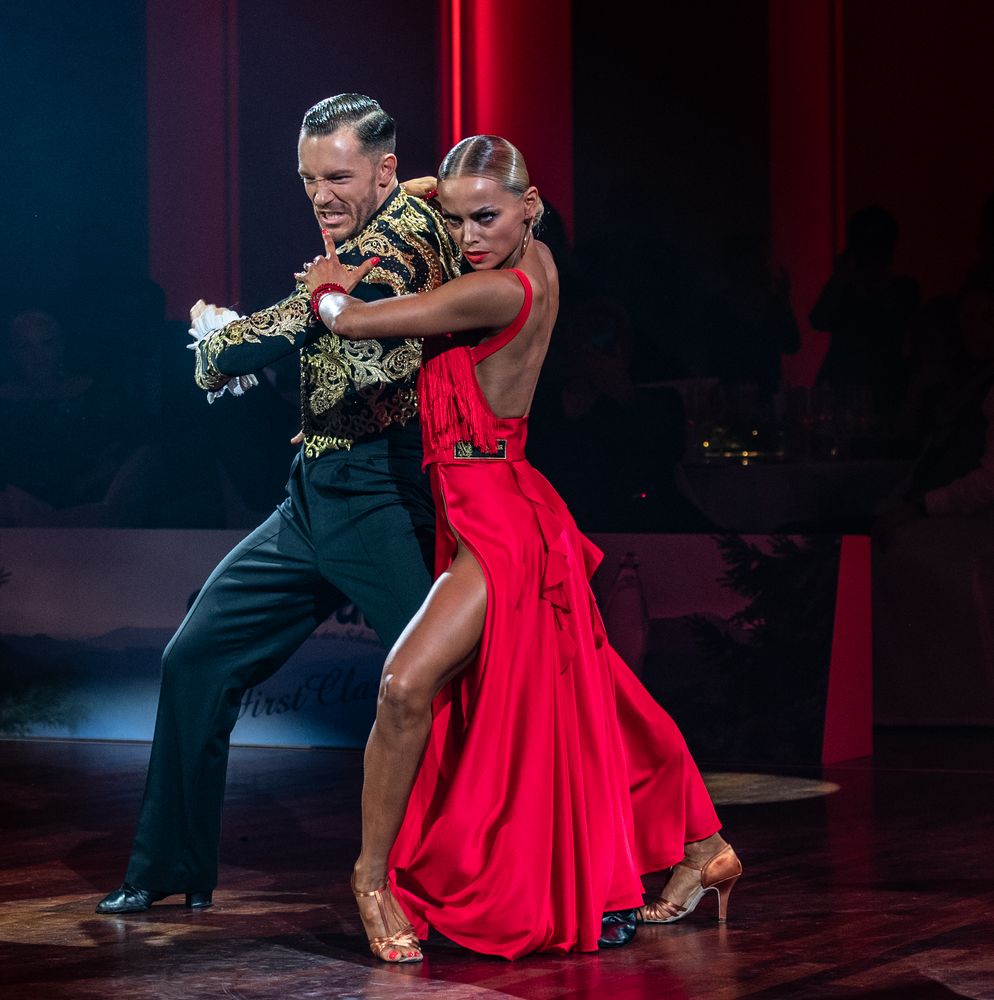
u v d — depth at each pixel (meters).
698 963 7.18
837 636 13.46
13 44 19.48
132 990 6.85
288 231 19.84
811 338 19.12
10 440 17.92
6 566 14.96
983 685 16.66
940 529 16.89
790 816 10.97
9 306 19.09
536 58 20.30
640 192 20.00
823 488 17.27
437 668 7.23
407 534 8.03
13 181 19.48
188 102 19.70
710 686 13.59
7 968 7.22
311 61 19.80
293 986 6.89
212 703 8.34
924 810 11.20
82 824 10.73
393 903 7.39
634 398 17.84
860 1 19.11
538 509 7.57
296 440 8.51
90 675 14.80
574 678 7.52
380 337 7.34
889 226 18.86
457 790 7.32
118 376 18.09
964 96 18.78
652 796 7.90
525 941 7.26
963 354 18.11
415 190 8.31
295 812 11.16
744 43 19.72
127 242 19.72
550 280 7.79
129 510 17.67
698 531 17.52
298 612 8.43
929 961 7.15
